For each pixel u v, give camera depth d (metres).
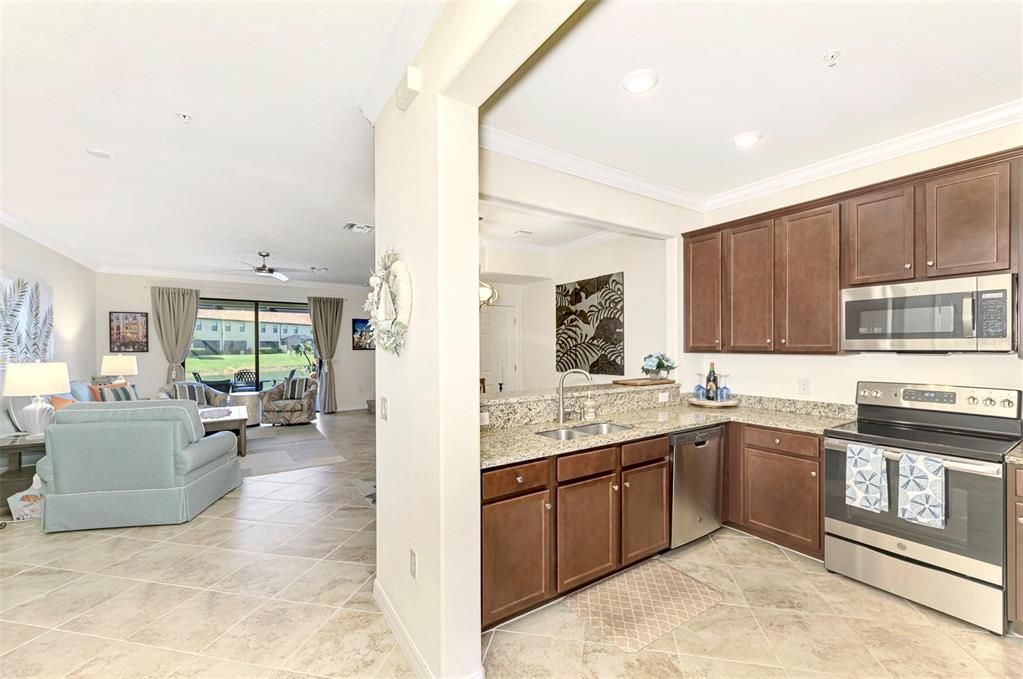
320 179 3.39
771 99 2.27
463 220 1.71
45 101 2.31
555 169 2.92
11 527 3.30
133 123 2.55
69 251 5.66
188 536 3.15
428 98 1.72
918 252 2.50
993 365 2.49
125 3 1.63
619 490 2.53
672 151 2.88
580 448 2.34
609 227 3.35
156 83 2.16
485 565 2.00
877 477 2.35
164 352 7.27
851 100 2.28
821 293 2.90
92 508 3.21
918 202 2.50
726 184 3.45
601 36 1.78
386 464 2.23
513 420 2.84
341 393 8.90
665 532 2.77
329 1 1.64
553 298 5.90
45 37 1.81
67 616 2.21
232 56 1.96
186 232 4.89
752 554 2.82
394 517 2.12
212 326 7.87
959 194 2.36
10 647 1.98
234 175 3.31
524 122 2.50
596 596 2.37
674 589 2.43
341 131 2.66
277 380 8.45
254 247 5.63
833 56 1.92
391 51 1.91
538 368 6.20
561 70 2.02
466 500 1.74
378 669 1.86
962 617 2.09
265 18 1.72
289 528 3.30
